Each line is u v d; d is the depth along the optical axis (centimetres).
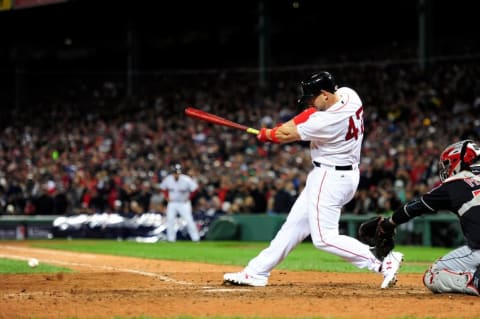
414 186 7988
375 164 8500
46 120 14912
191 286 3186
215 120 3025
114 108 14950
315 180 2917
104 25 16525
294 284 3281
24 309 2373
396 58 13962
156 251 6612
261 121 11731
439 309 2333
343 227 8025
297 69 14262
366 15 15550
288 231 3038
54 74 17812
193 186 8588
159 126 12650
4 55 17462
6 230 10106
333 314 2220
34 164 12362
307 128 2848
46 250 6812
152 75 15712
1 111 16475
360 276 3819
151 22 16325
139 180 10088
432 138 9438
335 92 2903
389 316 2173
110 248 7169
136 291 2938
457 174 2786
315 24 15812
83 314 2250
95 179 10681
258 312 2273
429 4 11544
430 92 10938
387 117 10838
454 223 7288
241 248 7156
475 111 10094
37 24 16400
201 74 15188
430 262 5231
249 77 14450
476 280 2644
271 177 9025
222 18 16150
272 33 16238
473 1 14662
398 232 7731
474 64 11881
